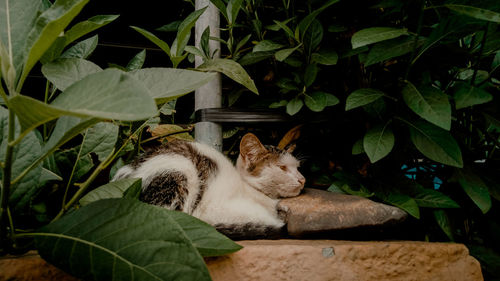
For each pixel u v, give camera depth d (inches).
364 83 72.5
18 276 31.9
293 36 64.0
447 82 66.5
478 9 48.9
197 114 69.9
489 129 68.3
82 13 90.0
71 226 28.7
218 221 48.4
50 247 27.9
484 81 59.7
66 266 27.1
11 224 32.3
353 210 48.6
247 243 44.5
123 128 60.1
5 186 28.3
